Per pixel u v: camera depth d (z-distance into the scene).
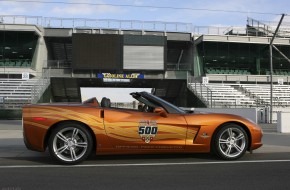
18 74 38.56
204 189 5.34
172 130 7.20
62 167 6.90
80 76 39.66
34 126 6.96
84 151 7.04
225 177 6.10
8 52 40.47
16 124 21.16
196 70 43.16
